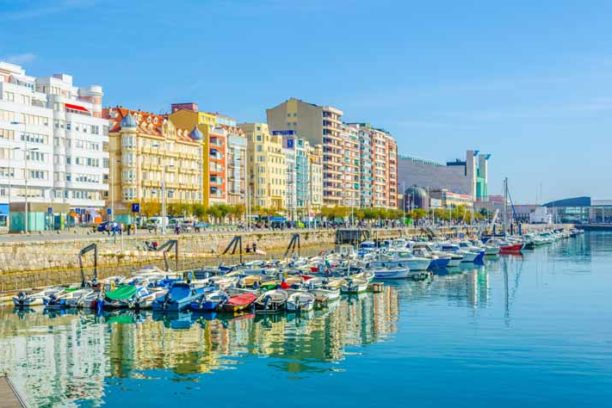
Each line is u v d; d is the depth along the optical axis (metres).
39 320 83.44
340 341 71.50
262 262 128.50
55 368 61.59
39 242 109.19
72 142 180.62
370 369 61.00
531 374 59.09
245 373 60.06
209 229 182.38
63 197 178.88
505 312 88.94
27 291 96.00
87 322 82.12
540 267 157.38
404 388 55.94
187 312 88.69
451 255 156.75
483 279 130.25
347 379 58.28
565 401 52.84
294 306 88.88
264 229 192.25
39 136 172.00
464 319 83.62
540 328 77.50
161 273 112.06
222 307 88.38
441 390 55.41
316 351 67.31
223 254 156.38
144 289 93.62
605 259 182.62
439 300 100.38
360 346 69.25
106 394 54.69
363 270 124.12
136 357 65.38
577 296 104.88
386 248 165.38
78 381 57.84
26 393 54.84
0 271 102.38
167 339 72.69
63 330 77.44
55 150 176.88
